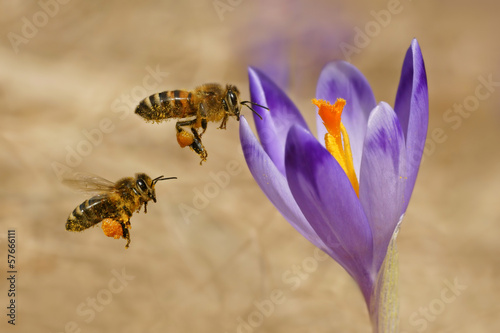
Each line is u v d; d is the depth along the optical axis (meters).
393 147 0.33
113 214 0.35
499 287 0.41
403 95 0.33
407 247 0.42
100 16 0.58
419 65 0.33
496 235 0.42
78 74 0.52
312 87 0.53
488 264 0.41
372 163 0.33
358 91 0.35
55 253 0.41
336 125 0.33
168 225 0.42
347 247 0.33
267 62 0.54
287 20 0.57
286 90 0.53
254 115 0.34
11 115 0.46
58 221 0.41
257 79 0.34
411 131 0.33
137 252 0.41
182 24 0.58
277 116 0.34
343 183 0.33
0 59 0.52
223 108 0.34
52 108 0.47
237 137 0.48
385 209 0.33
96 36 0.56
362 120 0.35
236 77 0.53
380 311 0.33
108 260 0.41
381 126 0.33
